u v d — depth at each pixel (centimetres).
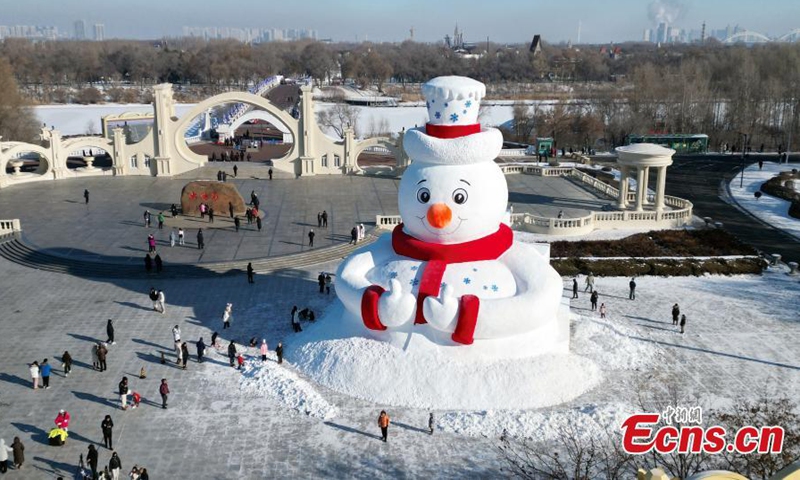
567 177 7275
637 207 5538
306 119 7169
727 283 4234
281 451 2466
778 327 3544
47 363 2875
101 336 3394
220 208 5497
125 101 14738
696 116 10812
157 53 19350
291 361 3117
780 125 10812
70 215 5544
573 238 5094
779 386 2923
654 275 4359
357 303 2905
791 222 5728
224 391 2878
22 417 2661
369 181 7025
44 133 6931
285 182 6981
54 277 4244
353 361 2895
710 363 3134
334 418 2670
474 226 2888
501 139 2958
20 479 2297
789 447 2348
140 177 7138
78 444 2495
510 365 2800
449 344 2836
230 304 3528
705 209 6150
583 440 2508
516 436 2541
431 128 2928
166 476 2320
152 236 4584
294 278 4247
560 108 11569
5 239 4894
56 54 18250
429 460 2416
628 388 2895
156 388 2895
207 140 10300
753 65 11831
